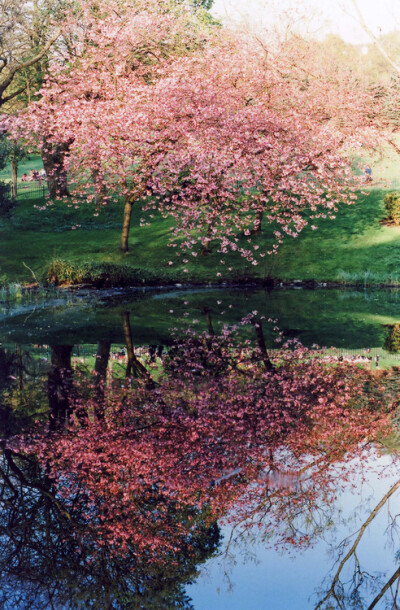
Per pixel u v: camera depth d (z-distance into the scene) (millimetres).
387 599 2834
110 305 16406
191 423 5914
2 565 3246
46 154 30891
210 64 24078
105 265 20625
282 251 24938
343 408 6449
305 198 23672
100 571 3152
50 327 12398
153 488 4309
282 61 25516
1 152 28125
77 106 22656
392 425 5797
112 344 10453
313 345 10609
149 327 12586
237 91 23328
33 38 25719
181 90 21578
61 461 4824
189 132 21422
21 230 28188
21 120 23406
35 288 19031
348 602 2793
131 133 21000
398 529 3592
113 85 23344
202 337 11430
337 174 23734
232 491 4227
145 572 3152
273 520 3770
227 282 22094
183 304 16797
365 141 24375
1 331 11812
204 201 22438
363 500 4039
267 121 22031
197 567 3191
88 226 28625
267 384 7656
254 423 5898
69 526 3695
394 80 28359
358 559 3275
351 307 16531
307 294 19672
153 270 22219
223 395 7062
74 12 25953
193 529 3662
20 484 4355
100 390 7230
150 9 25219
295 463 4781
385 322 13672
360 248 25156
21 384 7469
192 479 4453
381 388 7383
